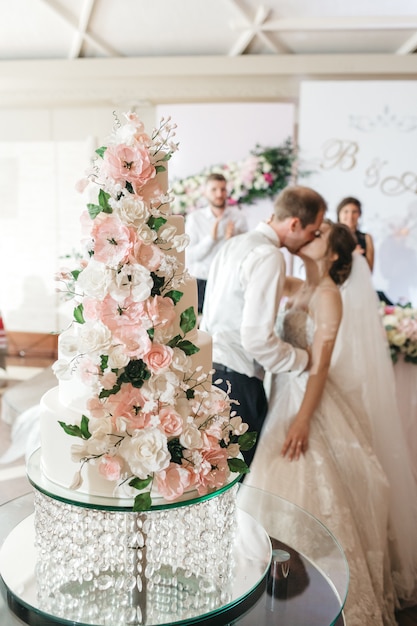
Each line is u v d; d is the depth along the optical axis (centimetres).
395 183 409
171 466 120
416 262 407
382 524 270
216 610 126
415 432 334
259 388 267
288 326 282
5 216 587
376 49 443
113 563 125
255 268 256
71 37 432
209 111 466
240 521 167
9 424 385
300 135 417
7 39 439
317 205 278
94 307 119
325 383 278
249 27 391
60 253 585
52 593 128
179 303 134
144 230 120
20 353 597
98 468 120
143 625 120
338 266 286
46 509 128
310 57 449
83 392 128
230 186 444
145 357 119
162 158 128
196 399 128
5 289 600
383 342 305
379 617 237
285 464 258
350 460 268
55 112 555
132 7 372
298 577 144
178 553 127
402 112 406
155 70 468
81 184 127
